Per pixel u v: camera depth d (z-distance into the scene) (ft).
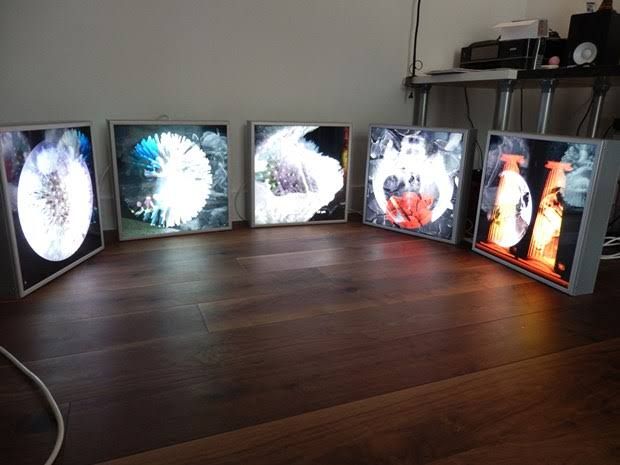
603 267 5.20
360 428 2.47
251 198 6.24
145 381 2.84
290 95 6.57
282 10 6.21
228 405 2.64
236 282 4.45
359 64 6.87
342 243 5.82
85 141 4.84
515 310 4.01
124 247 5.44
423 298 4.21
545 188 4.53
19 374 2.90
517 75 5.35
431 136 5.79
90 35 5.40
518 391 2.84
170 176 5.71
